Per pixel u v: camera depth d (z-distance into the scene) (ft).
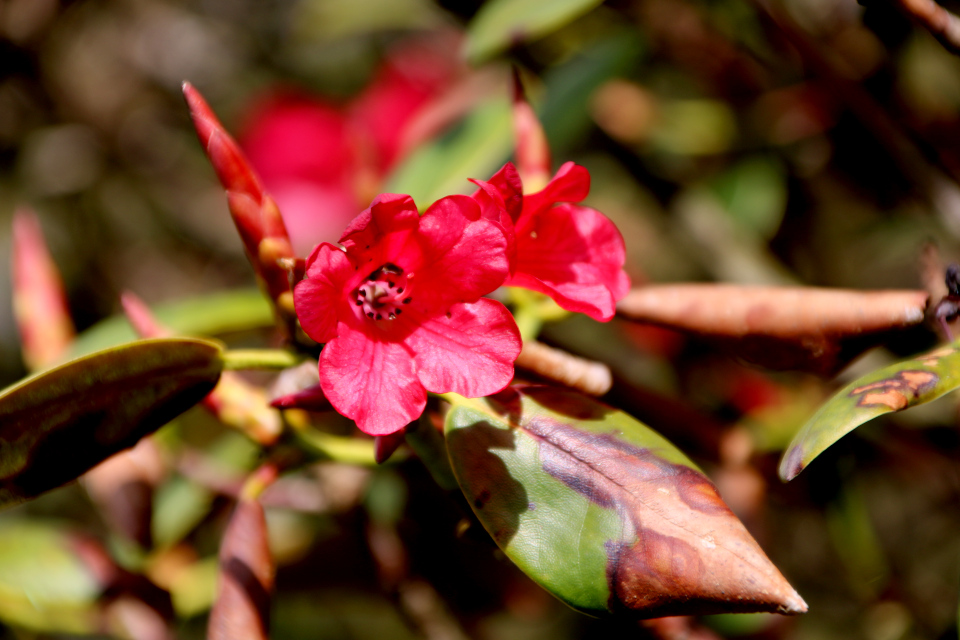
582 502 1.00
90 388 1.02
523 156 1.13
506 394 1.04
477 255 0.99
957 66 1.42
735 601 0.96
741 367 1.43
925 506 1.65
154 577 1.31
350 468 1.32
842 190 1.57
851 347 1.07
